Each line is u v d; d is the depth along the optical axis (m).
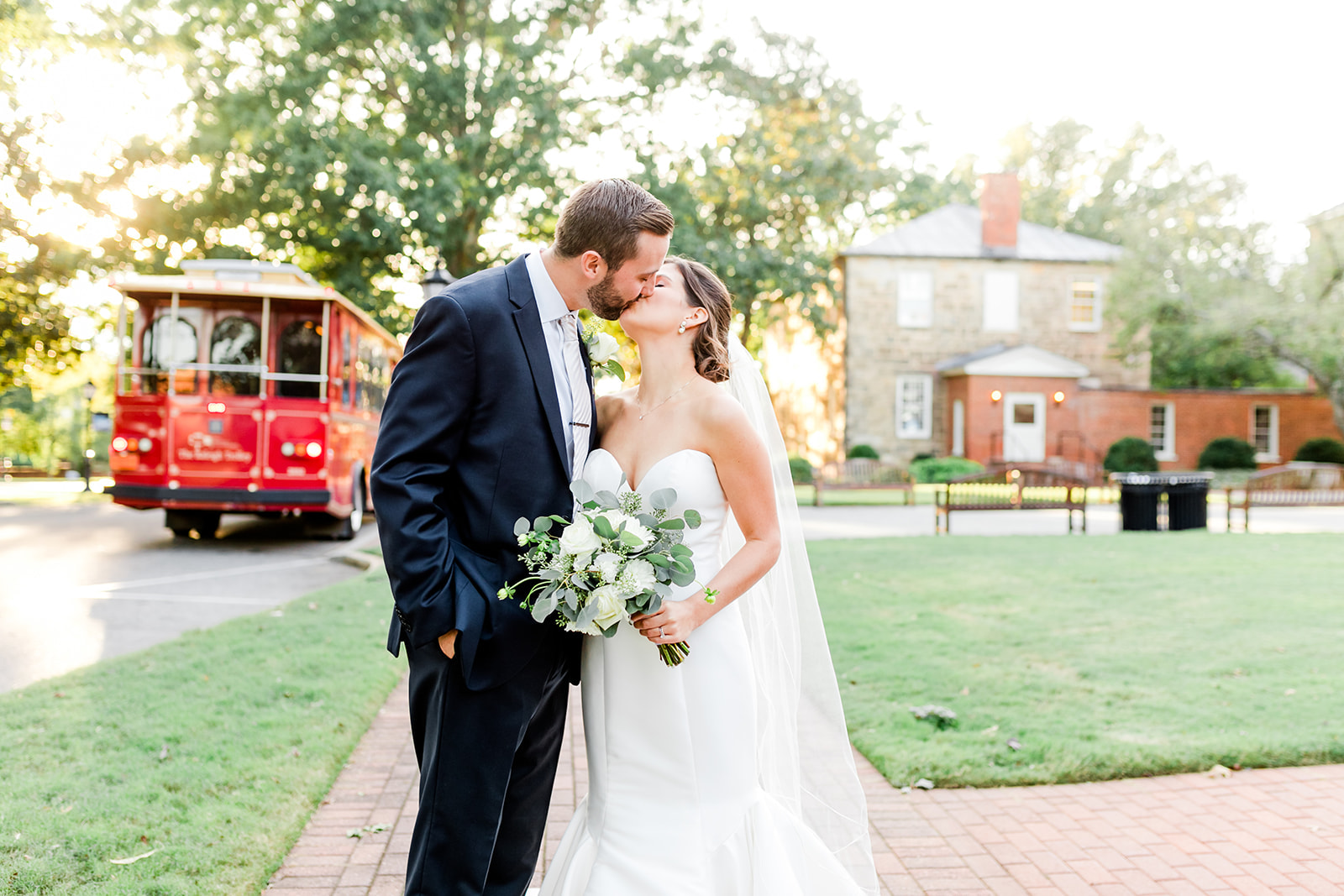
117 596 8.08
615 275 2.11
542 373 2.12
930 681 5.09
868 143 26.61
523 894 2.37
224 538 12.69
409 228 19.53
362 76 21.80
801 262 24.61
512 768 2.30
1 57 18.14
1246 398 28.70
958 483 13.88
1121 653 5.75
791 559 2.68
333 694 4.74
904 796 3.63
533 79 21.22
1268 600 7.68
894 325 28.52
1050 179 50.31
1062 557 10.54
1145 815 3.47
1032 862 3.09
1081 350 29.30
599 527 1.93
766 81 24.91
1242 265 27.50
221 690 4.76
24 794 3.35
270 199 19.98
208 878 2.79
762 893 2.20
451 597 1.95
